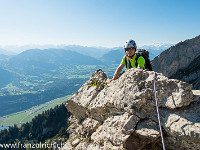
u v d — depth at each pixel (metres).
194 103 4.02
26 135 171.62
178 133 3.55
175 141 4.13
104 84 7.71
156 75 4.62
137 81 4.80
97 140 5.29
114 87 5.68
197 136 3.30
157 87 4.36
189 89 3.94
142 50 5.37
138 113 4.46
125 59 5.68
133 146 4.22
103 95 6.18
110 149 4.55
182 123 3.63
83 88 8.81
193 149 3.83
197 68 69.00
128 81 5.02
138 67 5.06
